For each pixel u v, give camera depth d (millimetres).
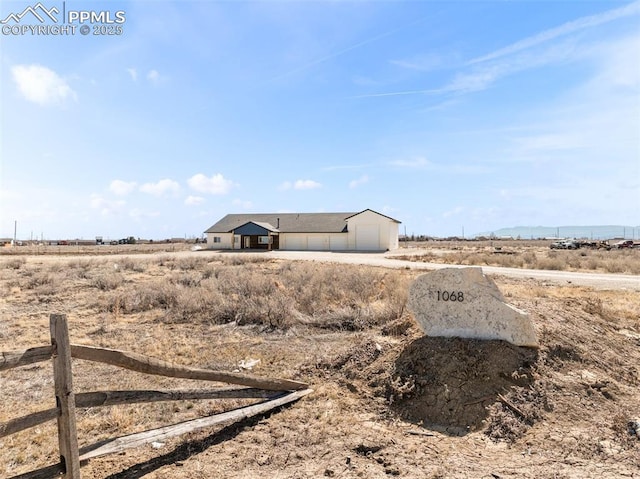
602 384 5797
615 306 10969
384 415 5469
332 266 22812
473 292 6621
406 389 5750
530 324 6289
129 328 10180
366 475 3998
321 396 6000
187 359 7781
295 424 5121
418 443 4672
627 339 8023
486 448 4578
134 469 4113
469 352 6109
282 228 52906
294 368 7160
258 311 10969
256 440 4711
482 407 5250
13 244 87938
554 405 5281
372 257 34344
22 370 7379
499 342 6270
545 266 24656
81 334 9578
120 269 23438
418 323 6984
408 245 73562
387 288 13617
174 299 12898
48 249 58375
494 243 84625
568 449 4402
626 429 4762
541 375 5812
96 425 5094
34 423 3240
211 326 10367
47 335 9547
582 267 24484
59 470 3430
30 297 14516
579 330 7531
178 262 28297
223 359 7754
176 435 4398
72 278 19609
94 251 51812
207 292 13430
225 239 53469
